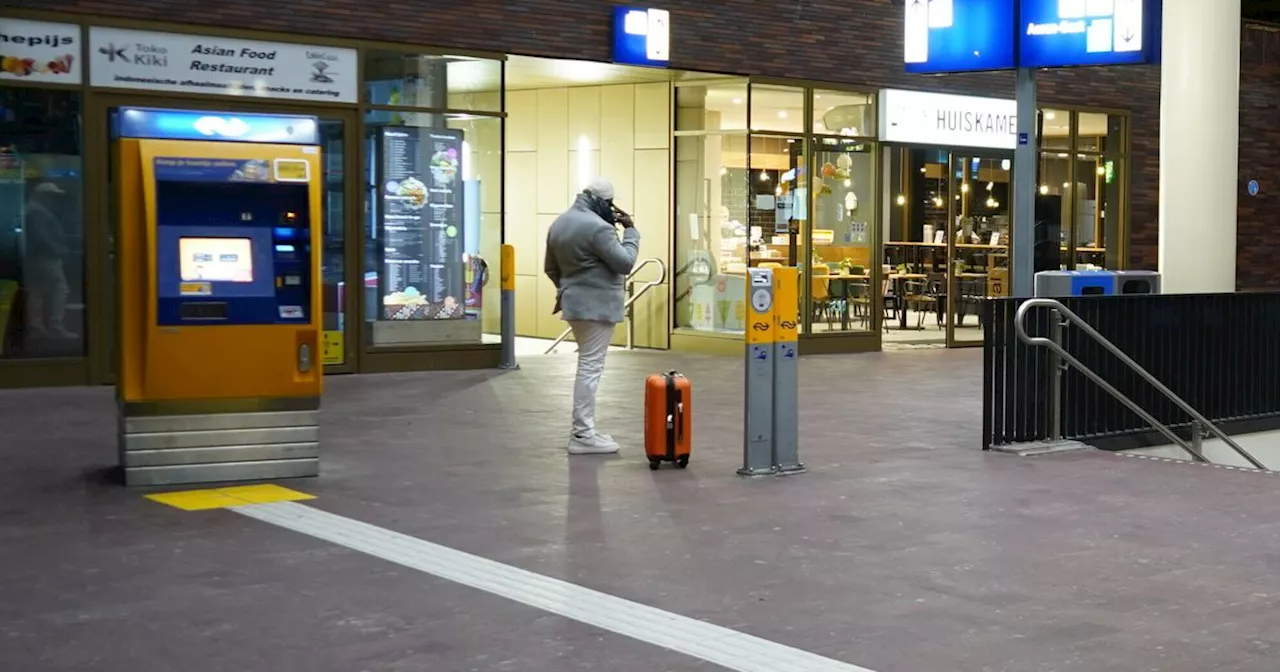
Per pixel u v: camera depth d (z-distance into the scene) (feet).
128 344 26.89
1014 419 32.94
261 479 27.76
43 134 42.24
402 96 48.67
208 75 44.47
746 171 57.21
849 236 61.05
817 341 59.93
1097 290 41.65
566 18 52.13
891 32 61.62
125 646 16.83
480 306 51.08
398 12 48.08
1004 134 65.82
